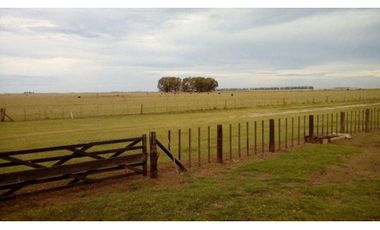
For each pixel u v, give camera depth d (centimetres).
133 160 1138
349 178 1118
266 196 921
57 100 10388
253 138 2072
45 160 951
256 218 757
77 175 1012
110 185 1066
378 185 1023
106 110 5184
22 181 906
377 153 1532
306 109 4491
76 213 802
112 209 826
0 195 939
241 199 894
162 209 823
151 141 1149
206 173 1216
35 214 797
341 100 7050
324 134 2016
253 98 9512
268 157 1473
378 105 5088
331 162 1343
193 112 4478
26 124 3197
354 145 1750
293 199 888
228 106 5650
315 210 804
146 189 1014
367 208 819
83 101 9325
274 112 4112
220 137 1371
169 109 5206
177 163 1235
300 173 1180
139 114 4253
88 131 2605
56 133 2514
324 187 999
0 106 6812
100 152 1061
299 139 1931
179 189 1001
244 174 1189
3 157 884
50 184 1091
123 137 2253
